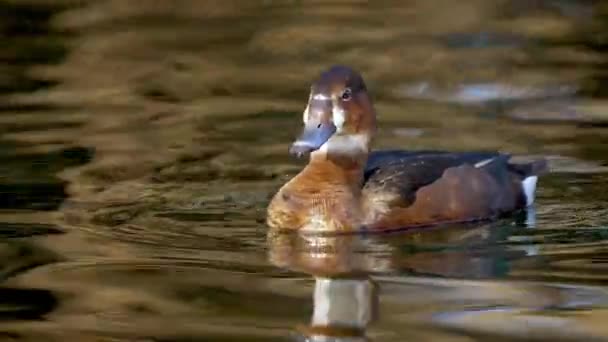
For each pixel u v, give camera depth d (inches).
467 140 599.8
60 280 414.3
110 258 439.2
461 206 493.0
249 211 504.4
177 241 462.0
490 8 892.0
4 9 887.1
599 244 457.1
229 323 371.2
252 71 743.7
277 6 915.4
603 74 719.7
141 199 515.8
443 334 361.4
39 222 483.5
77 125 629.0
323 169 487.5
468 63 749.9
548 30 826.2
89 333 362.0
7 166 560.1
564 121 631.2
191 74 737.0
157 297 396.8
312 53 782.5
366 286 410.0
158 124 633.0
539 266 430.6
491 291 402.9
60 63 759.7
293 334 362.3
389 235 475.5
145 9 903.1
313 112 481.1
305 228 476.4
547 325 368.5
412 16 877.2
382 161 514.6
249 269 429.1
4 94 692.7
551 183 539.2
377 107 663.8
